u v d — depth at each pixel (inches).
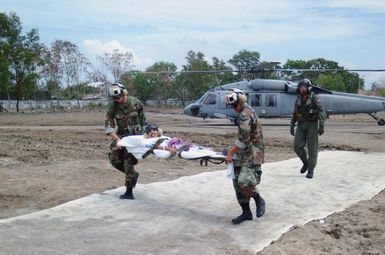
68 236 237.0
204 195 336.5
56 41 2596.0
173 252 216.4
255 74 1163.9
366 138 800.3
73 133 903.7
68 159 525.0
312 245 227.3
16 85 2477.9
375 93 3304.6
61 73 2615.7
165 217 277.3
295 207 303.6
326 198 328.8
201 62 3339.1
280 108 1116.5
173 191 346.3
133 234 243.0
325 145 679.1
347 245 228.8
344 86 3304.6
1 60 2285.9
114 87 308.5
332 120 1529.3
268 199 326.0
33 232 242.5
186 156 278.1
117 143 299.3
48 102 2800.2
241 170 265.3
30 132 932.0
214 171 440.5
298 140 414.0
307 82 402.6
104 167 470.0
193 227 257.4
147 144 292.4
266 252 217.2
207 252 217.2
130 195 319.6
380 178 406.9
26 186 363.6
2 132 935.7
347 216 279.6
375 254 214.2
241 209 299.0
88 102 2770.7
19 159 510.0
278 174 427.2
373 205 306.2
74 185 372.5
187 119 1540.4
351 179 401.7
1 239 229.9
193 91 3358.8
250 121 262.8
